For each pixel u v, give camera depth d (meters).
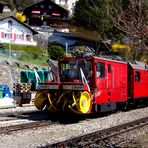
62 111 17.30
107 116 19.22
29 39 61.12
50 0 76.94
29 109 21.83
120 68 20.55
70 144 11.27
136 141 12.43
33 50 50.28
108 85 18.98
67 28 75.56
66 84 16.92
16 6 122.62
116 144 11.80
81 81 17.67
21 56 46.00
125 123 16.00
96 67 17.86
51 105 17.45
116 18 13.58
